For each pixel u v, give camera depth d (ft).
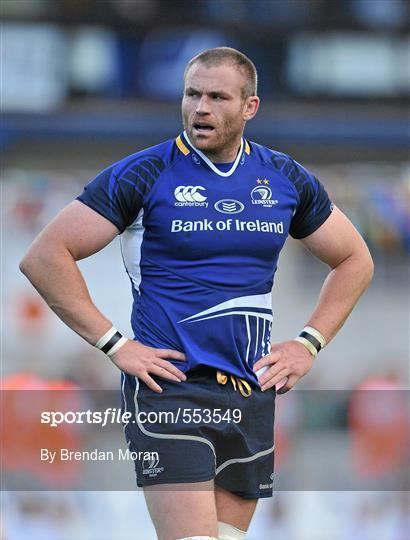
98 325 47.78
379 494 96.94
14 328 156.56
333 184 196.13
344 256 52.19
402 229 190.39
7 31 187.32
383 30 187.73
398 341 163.84
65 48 189.06
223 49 48.65
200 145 47.70
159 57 189.57
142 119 190.80
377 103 193.47
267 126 191.72
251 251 48.37
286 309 178.09
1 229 181.06
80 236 47.47
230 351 48.21
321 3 185.88
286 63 189.88
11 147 190.29
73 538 86.28
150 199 47.73
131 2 186.50
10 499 85.61
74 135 191.11
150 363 47.57
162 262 48.14
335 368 146.30
